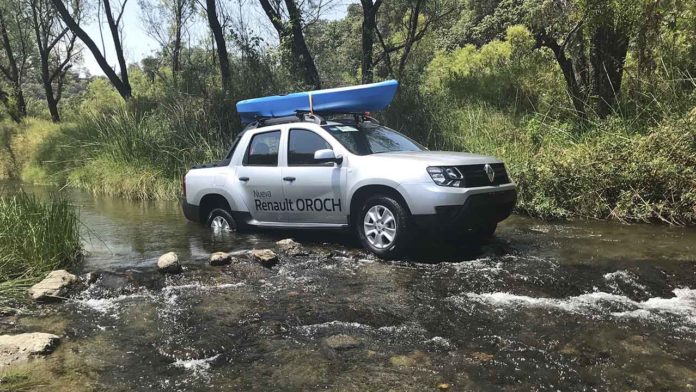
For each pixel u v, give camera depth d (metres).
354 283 5.01
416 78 14.35
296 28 15.78
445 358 3.36
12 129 23.56
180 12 24.14
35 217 6.05
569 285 4.82
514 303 4.37
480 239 6.70
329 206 6.30
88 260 6.16
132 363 3.41
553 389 2.95
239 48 15.17
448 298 4.52
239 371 3.26
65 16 20.89
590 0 9.91
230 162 7.38
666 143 7.97
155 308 4.49
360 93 6.67
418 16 19.61
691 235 6.80
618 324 3.87
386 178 5.74
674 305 4.30
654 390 2.93
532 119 11.12
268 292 4.83
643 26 10.16
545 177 8.55
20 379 3.19
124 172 13.34
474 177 5.72
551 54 13.95
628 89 10.84
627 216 7.92
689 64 10.47
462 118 12.55
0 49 33.31
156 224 8.61
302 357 3.42
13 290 4.94
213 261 5.70
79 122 18.06
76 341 3.79
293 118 7.00
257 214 7.05
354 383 3.05
